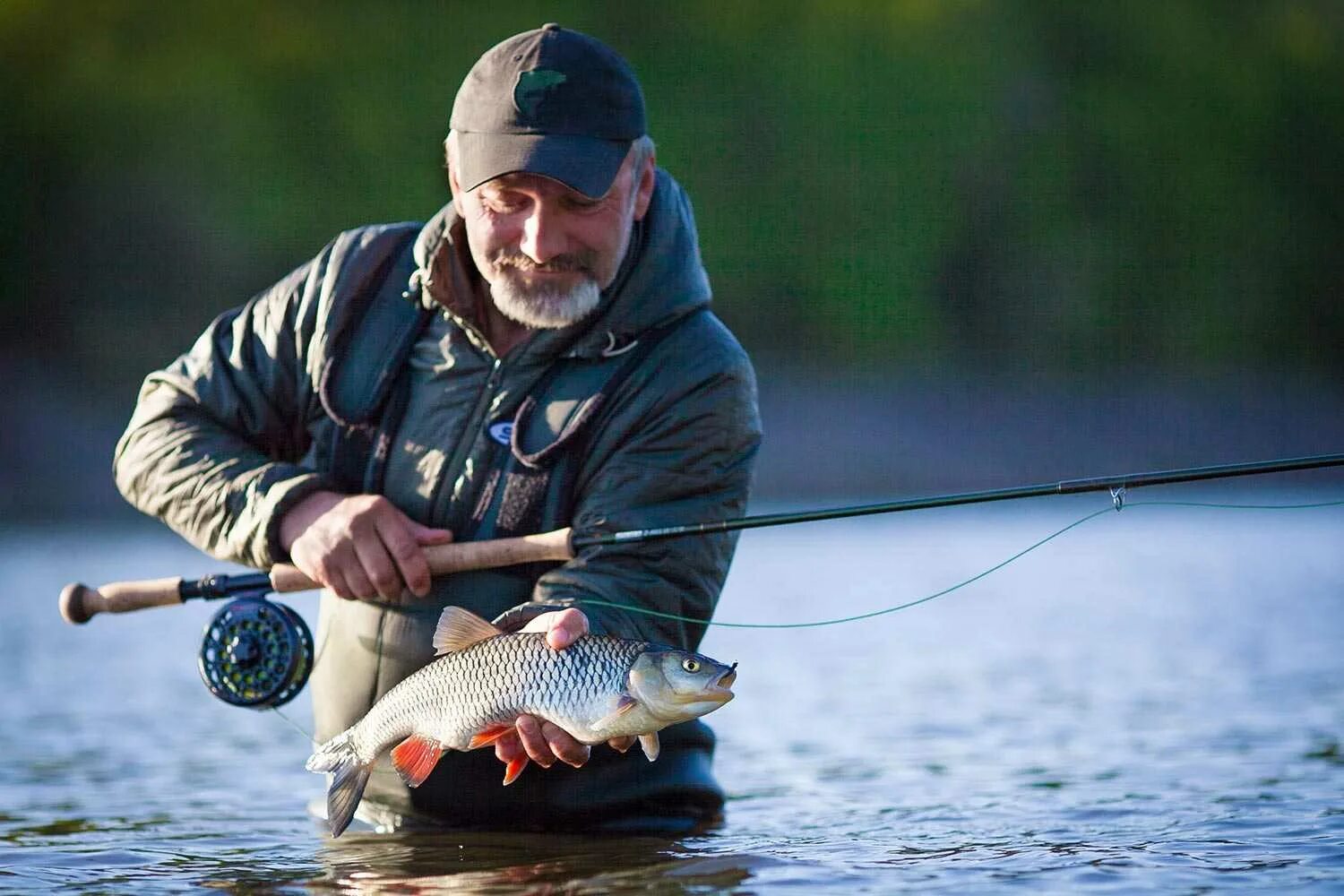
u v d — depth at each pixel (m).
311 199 77.00
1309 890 10.57
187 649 27.09
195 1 76.00
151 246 73.88
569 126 11.40
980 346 83.94
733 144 82.12
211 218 75.06
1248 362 88.19
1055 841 12.34
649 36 81.81
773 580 35.47
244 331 12.98
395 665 12.16
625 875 11.07
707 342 12.29
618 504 11.97
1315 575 35.56
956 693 21.52
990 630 27.84
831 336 81.62
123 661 25.67
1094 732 18.22
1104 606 30.91
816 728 18.92
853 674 23.34
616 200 11.66
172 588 12.63
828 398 73.94
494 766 12.34
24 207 71.88
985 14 86.06
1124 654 24.78
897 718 19.62
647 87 81.56
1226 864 11.39
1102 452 76.44
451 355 12.32
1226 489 65.19
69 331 71.31
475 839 12.28
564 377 12.19
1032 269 85.38
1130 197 87.94
